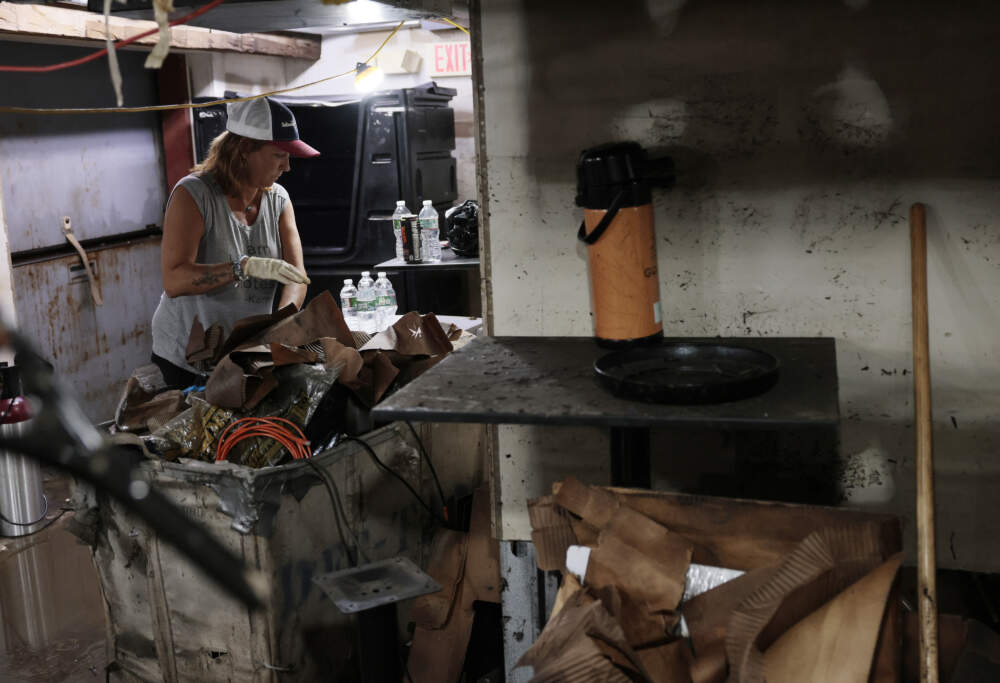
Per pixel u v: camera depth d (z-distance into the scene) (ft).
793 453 6.35
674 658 4.64
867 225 5.91
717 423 4.31
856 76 5.72
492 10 6.20
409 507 9.05
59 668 9.44
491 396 4.90
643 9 5.96
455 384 5.17
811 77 5.79
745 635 4.45
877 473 6.24
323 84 19.45
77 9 13.61
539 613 7.12
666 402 4.57
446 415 4.63
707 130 6.03
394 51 18.83
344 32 18.93
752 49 5.84
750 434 6.40
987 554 6.16
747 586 4.82
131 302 17.38
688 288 6.28
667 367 5.30
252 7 6.73
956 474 6.10
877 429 6.18
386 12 7.58
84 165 16.21
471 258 15.93
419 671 7.98
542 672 4.38
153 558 7.84
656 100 6.07
